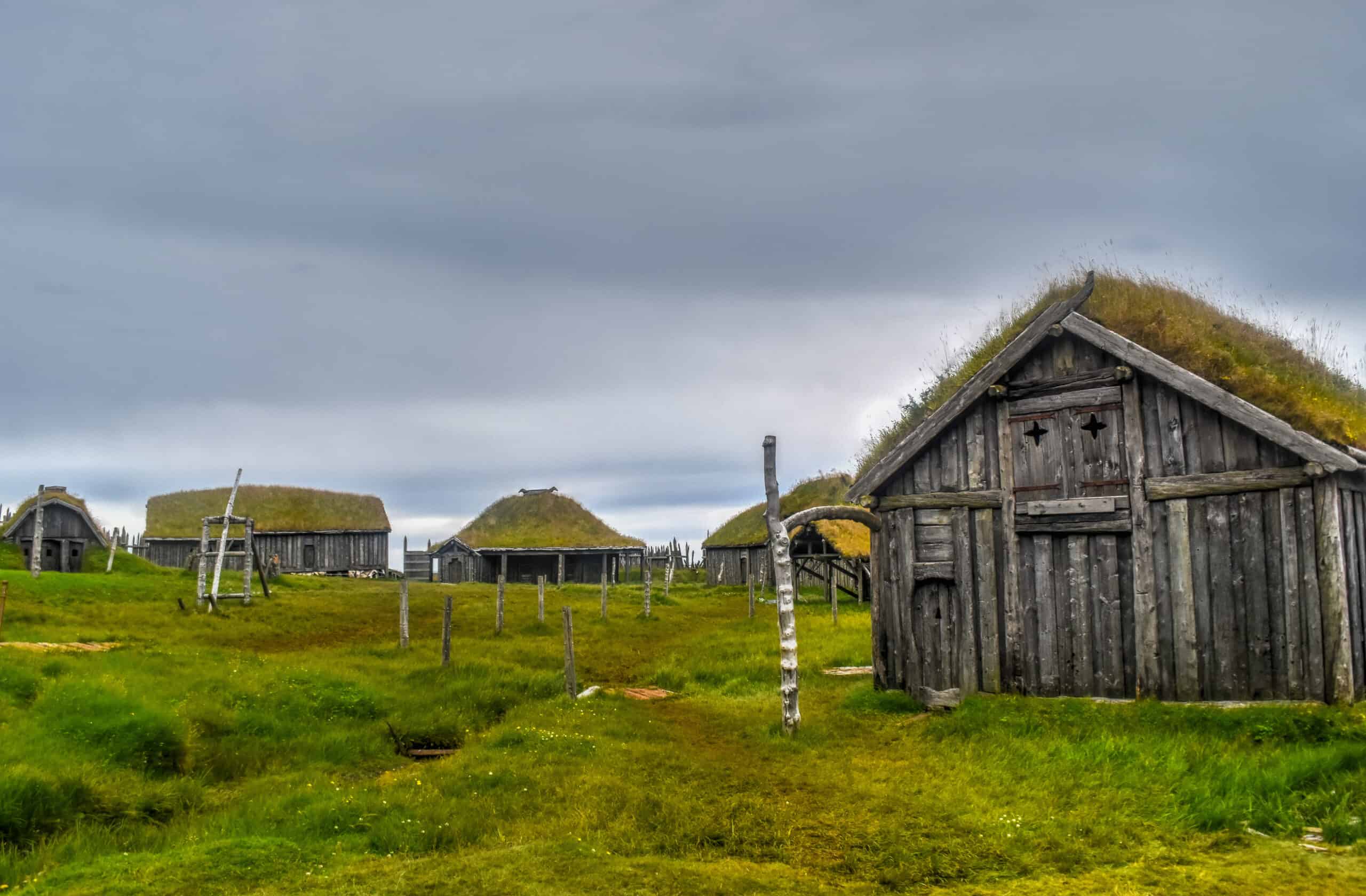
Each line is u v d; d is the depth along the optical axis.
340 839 9.65
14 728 12.70
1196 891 7.73
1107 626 15.48
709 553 64.19
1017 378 16.95
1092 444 15.94
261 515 64.69
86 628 26.50
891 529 18.28
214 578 32.78
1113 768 11.62
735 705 18.28
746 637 28.88
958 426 17.61
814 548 51.66
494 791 11.48
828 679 20.83
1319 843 8.92
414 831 9.79
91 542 44.88
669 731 15.89
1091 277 16.14
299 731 15.57
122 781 11.55
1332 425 14.92
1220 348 17.08
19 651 18.98
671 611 40.31
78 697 14.23
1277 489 13.96
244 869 8.46
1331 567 13.31
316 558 64.38
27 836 9.73
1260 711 13.07
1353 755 10.54
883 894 8.10
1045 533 16.33
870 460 24.84
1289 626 13.62
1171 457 15.05
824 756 13.49
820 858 9.11
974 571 17.11
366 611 35.69
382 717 17.12
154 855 8.91
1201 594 14.49
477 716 17.22
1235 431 14.48
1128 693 15.15
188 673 18.80
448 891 7.84
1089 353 16.14
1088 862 8.70
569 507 72.38
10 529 42.53
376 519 68.06
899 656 17.89
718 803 10.89
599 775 12.05
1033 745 12.99
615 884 7.99
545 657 25.02
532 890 7.84
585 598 44.81
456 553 67.19
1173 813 9.88
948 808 10.45
